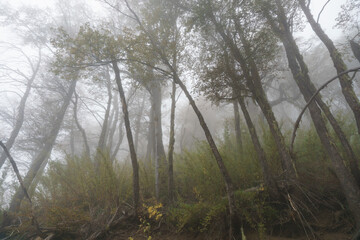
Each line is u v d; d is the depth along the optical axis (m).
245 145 6.50
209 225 4.49
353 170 4.51
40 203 6.38
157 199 6.34
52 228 5.38
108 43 6.16
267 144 5.79
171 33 7.18
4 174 7.96
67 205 6.10
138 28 7.09
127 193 6.41
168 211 5.51
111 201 6.00
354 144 5.67
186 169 6.32
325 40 5.88
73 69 6.54
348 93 5.11
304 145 5.97
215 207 4.39
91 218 5.50
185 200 6.00
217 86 5.89
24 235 6.00
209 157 5.91
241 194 4.61
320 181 5.03
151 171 7.72
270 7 6.15
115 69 6.52
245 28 6.21
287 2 6.61
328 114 5.20
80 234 5.28
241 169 5.50
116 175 6.72
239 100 5.96
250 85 5.86
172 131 7.21
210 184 5.12
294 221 4.20
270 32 6.43
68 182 6.72
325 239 3.79
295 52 6.35
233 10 6.18
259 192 4.74
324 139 4.79
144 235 5.04
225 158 5.86
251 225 4.18
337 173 4.37
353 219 4.00
